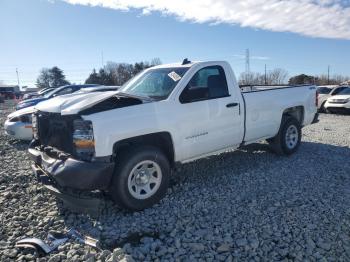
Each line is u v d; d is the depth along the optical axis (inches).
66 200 174.1
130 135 175.9
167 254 141.5
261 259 136.2
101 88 391.5
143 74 240.1
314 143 347.6
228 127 227.5
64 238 154.7
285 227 160.2
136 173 180.2
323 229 157.6
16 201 200.5
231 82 233.1
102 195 181.2
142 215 177.5
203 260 136.6
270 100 261.9
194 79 211.8
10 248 147.9
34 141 213.0
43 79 3545.8
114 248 147.8
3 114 895.7
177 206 186.7
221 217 172.4
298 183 220.2
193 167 257.0
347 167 255.8
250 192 205.5
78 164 164.4
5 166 281.3
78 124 168.2
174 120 195.0
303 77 2432.3
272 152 296.8
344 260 133.4
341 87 776.3
